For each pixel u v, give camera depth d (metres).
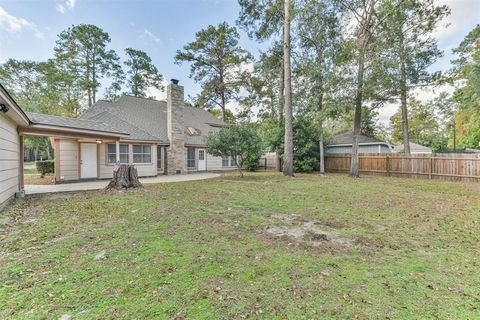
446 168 12.09
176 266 2.76
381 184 10.25
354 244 3.51
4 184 5.96
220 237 3.75
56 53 20.86
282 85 16.80
